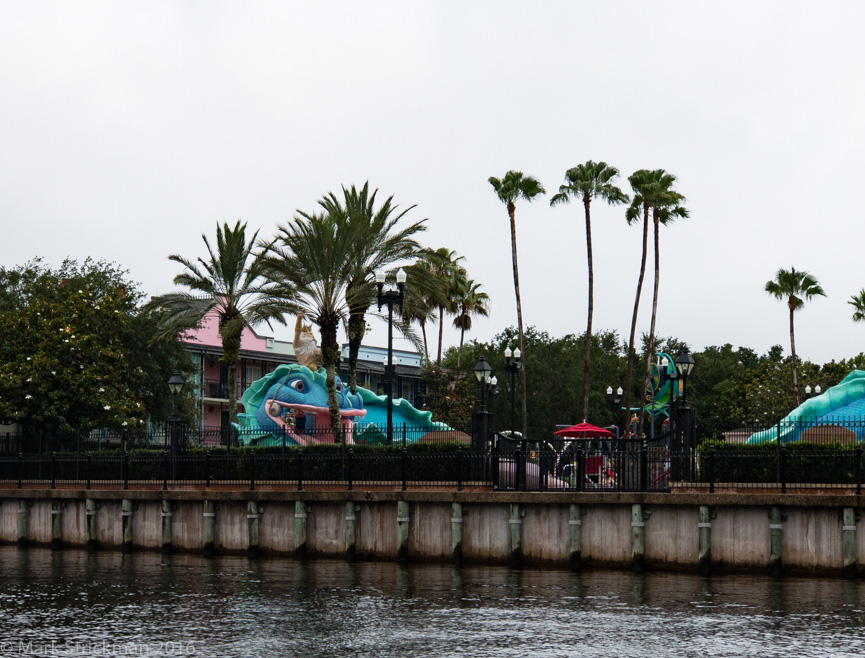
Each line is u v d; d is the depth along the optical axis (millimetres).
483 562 34625
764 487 32219
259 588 30297
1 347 57969
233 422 55094
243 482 39750
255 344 87750
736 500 31438
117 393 58594
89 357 57938
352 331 54188
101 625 24797
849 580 30391
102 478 45312
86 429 56938
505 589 29656
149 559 38406
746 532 31734
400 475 37406
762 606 26625
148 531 40969
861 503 30250
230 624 24766
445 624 24547
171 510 40312
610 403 87500
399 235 48438
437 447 38688
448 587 30078
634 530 32500
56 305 59656
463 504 34875
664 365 50719
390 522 35938
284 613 26141
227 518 39031
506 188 72750
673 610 26156
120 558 39062
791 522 31281
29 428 57219
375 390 94688
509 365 51875
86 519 42531
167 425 47719
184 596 28938
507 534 34344
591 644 22312
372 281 47062
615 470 34750
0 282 70188
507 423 86562
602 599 27859
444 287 53812
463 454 35875
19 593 29812
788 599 27547
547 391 86125
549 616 25469
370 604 27344
